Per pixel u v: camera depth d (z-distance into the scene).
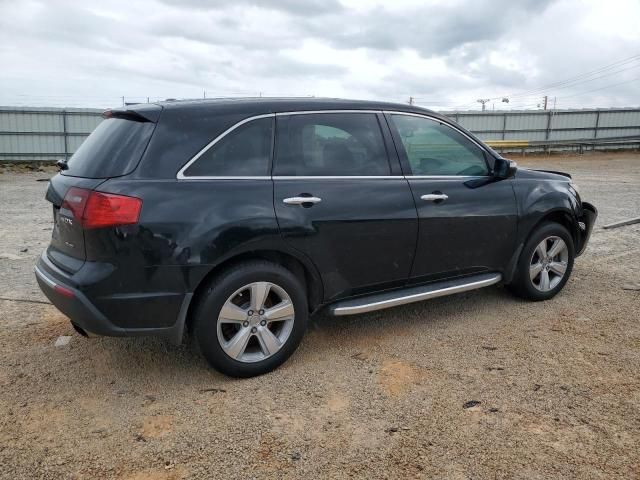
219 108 3.43
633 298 5.01
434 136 4.25
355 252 3.73
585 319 4.48
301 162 3.59
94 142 3.44
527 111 31.56
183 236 3.10
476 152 4.50
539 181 4.83
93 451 2.72
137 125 3.26
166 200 3.09
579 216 5.07
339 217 3.61
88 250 3.08
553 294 4.98
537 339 4.07
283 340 3.56
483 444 2.76
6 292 5.19
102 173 3.14
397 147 4.01
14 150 24.78
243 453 2.70
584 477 2.50
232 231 3.23
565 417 2.99
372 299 3.90
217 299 3.26
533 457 2.65
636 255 6.61
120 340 4.09
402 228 3.89
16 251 6.96
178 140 3.23
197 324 3.27
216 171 3.29
